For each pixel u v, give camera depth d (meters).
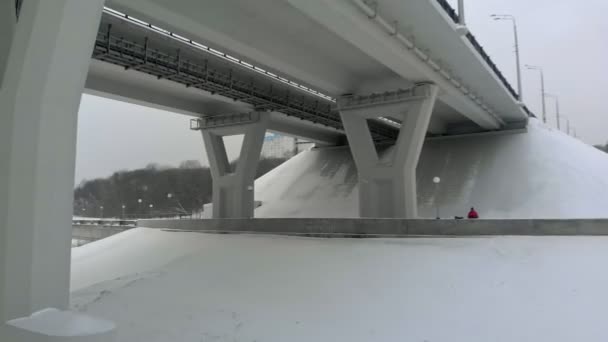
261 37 20.12
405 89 26.67
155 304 10.82
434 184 40.75
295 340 8.28
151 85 29.28
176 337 8.62
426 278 11.51
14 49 6.33
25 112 6.32
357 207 39.94
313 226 19.22
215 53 23.00
